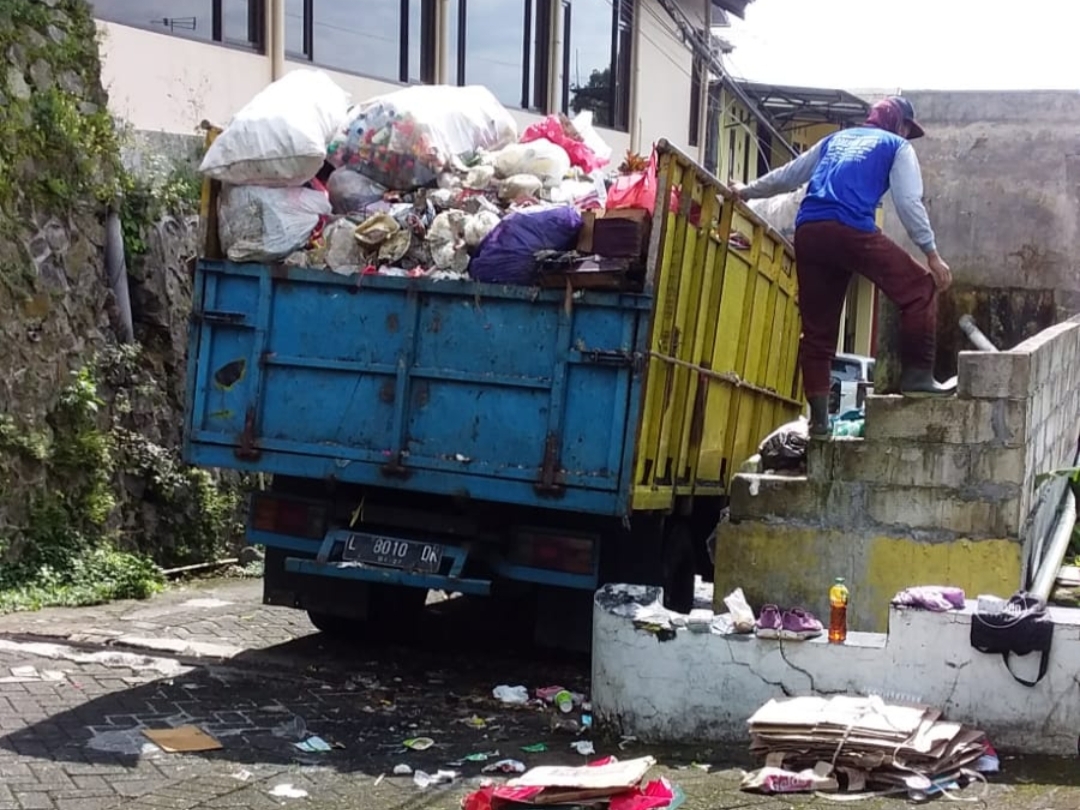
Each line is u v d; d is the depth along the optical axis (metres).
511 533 6.68
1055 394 6.94
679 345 6.75
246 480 10.70
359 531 6.89
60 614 7.92
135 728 5.50
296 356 6.76
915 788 4.56
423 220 6.77
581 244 6.41
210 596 9.05
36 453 8.55
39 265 8.87
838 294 6.25
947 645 5.10
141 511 9.70
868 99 22.16
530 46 17.92
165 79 11.43
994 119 8.07
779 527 6.25
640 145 20.72
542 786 4.50
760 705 5.29
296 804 4.68
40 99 8.96
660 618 5.45
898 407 6.02
